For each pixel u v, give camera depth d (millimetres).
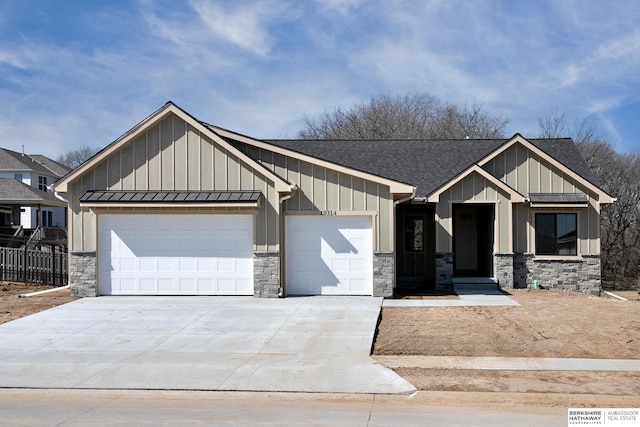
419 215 20281
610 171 36656
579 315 13281
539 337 11305
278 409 7391
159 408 7465
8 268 20547
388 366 9508
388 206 16172
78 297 16234
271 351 10555
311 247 16391
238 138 16547
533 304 15008
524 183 19453
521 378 8750
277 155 16500
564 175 19391
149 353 10477
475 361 9789
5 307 14906
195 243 16250
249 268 16141
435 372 9133
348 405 7582
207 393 8227
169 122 16141
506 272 18672
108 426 6617
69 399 7973
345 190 16266
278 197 15914
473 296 16828
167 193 15992
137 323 12906
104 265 16328
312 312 13930
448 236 18594
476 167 18500
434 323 12719
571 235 19312
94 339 11539
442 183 19656
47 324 12836
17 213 35375
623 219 35344
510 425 6605
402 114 45594
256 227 16031
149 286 16266
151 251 16281
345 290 16328
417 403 7641
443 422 6734
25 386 8547
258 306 14711
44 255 20203
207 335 11812
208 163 16078
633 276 34094
